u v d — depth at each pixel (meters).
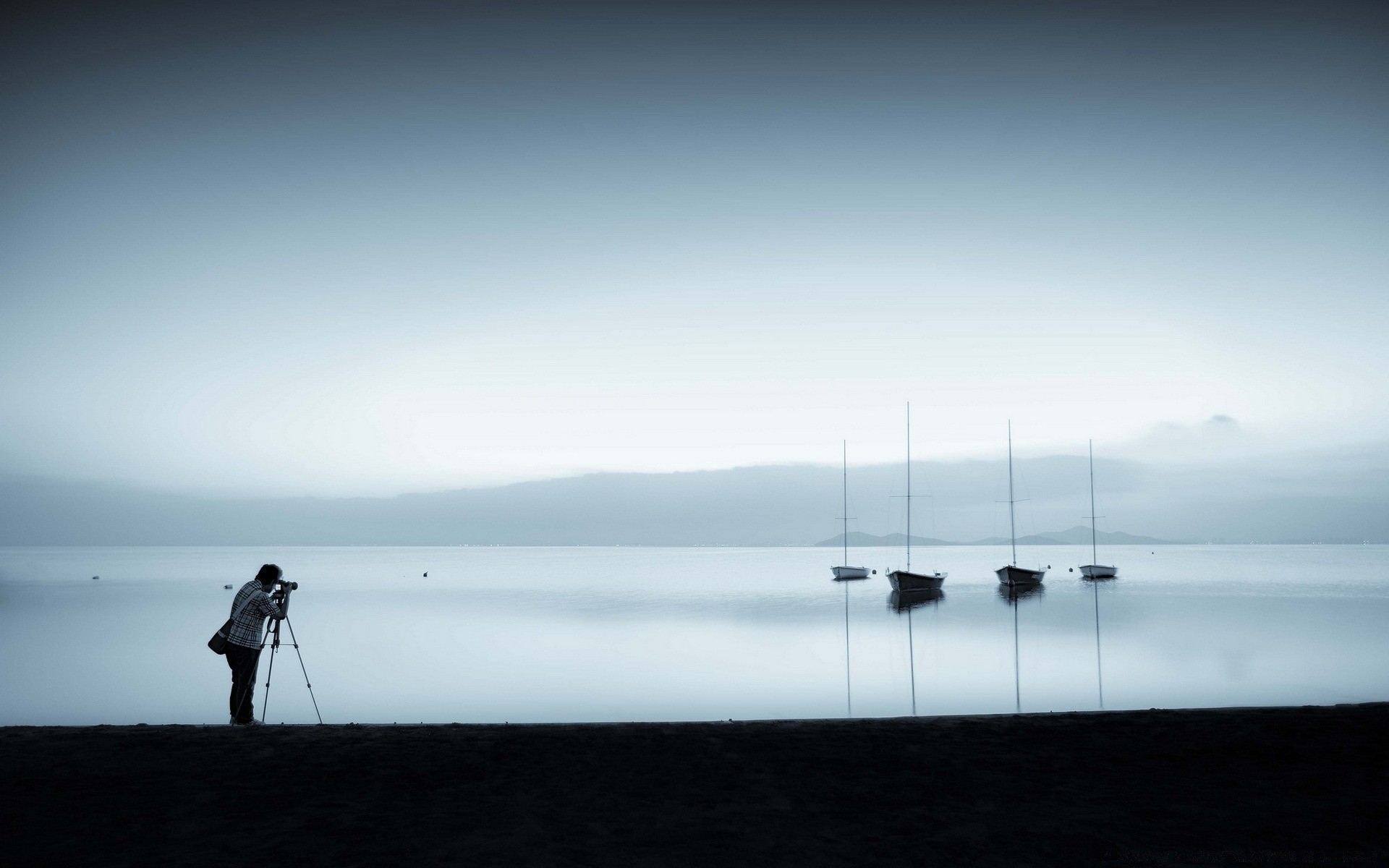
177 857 4.98
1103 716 9.24
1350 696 20.22
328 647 32.34
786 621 43.75
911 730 8.46
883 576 102.88
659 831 5.49
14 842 5.20
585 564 155.75
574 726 8.77
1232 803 6.11
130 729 8.45
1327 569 118.50
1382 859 5.07
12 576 91.81
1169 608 51.06
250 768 6.92
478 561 176.12
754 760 7.29
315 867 4.85
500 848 5.17
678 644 33.28
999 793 6.35
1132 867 4.96
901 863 4.99
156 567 123.88
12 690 22.17
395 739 8.01
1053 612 49.22
